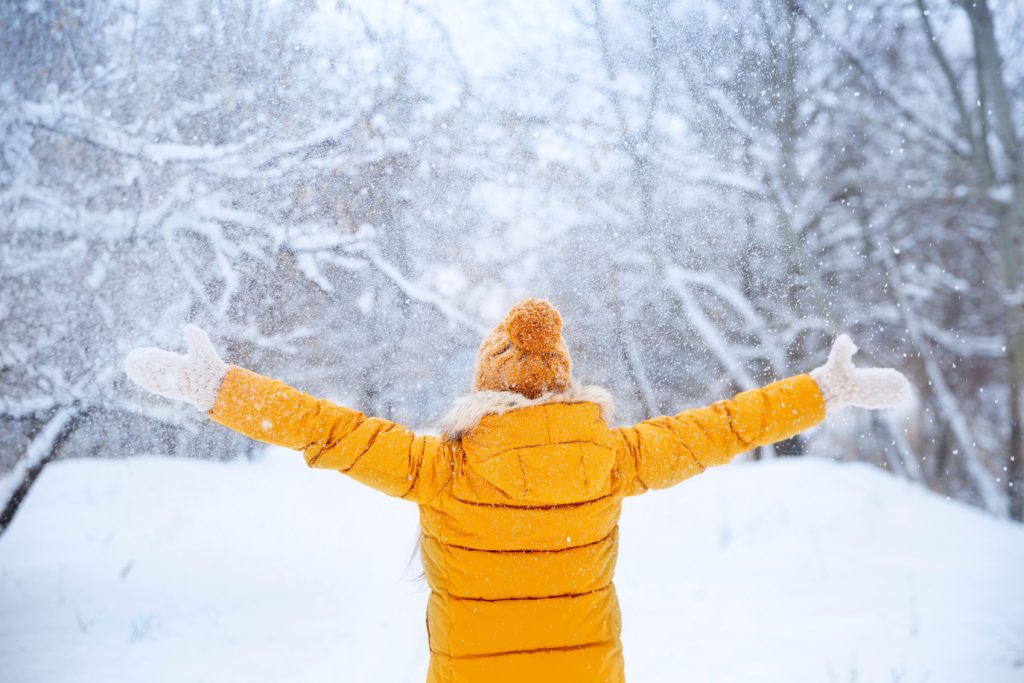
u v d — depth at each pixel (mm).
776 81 7668
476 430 1631
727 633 3580
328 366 4945
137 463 5711
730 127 7613
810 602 3965
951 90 9164
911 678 3064
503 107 5820
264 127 4711
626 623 3730
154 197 4492
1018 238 9742
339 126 4832
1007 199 9398
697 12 6809
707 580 4309
